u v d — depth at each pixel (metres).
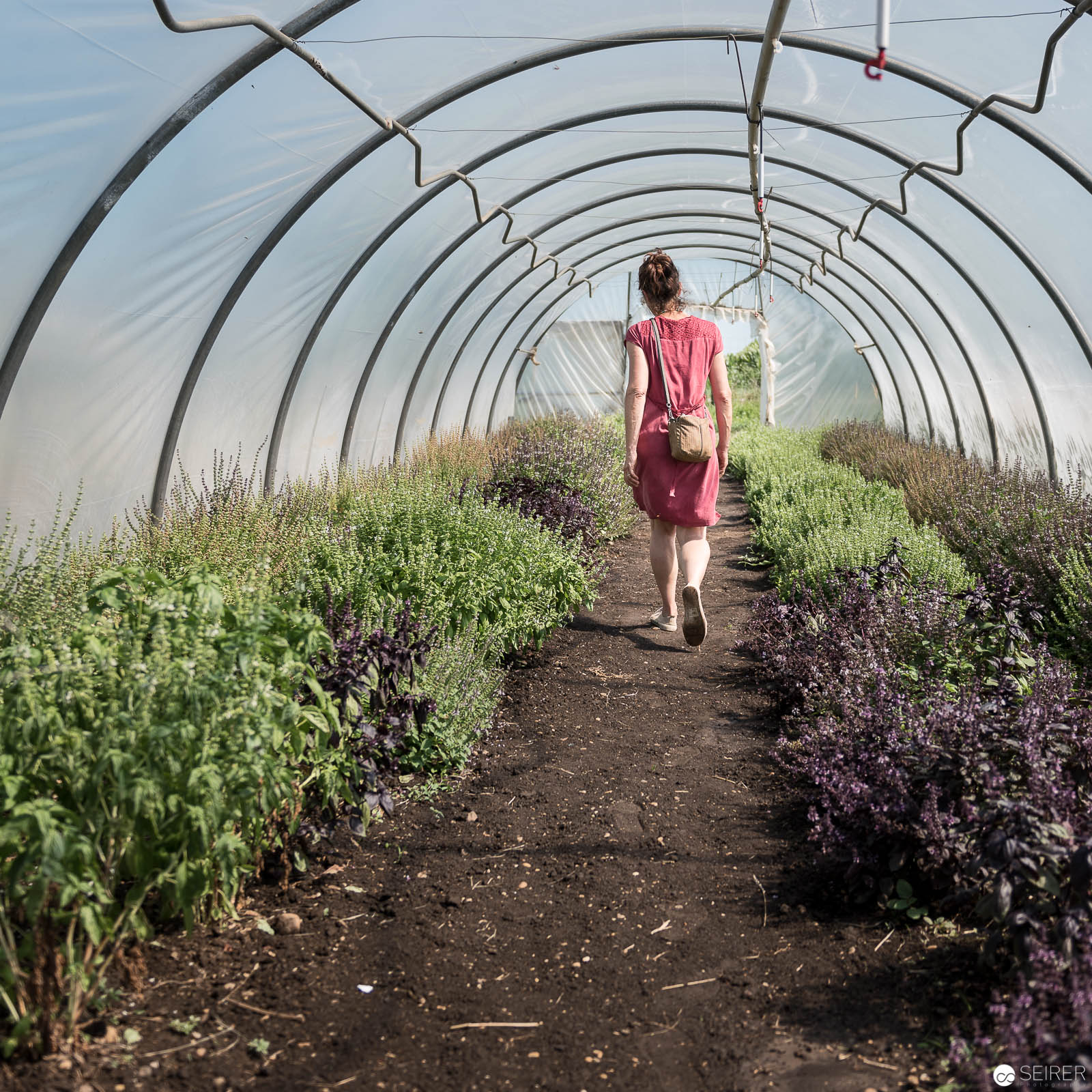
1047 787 2.78
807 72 7.11
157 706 2.47
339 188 6.91
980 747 3.03
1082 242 7.32
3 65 3.90
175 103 4.68
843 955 2.84
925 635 4.69
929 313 12.23
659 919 3.09
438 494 6.34
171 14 4.03
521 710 5.09
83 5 3.80
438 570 5.11
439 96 6.58
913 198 9.14
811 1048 2.44
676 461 5.77
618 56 6.90
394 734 3.52
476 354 14.97
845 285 15.11
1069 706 3.97
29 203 4.43
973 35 5.82
